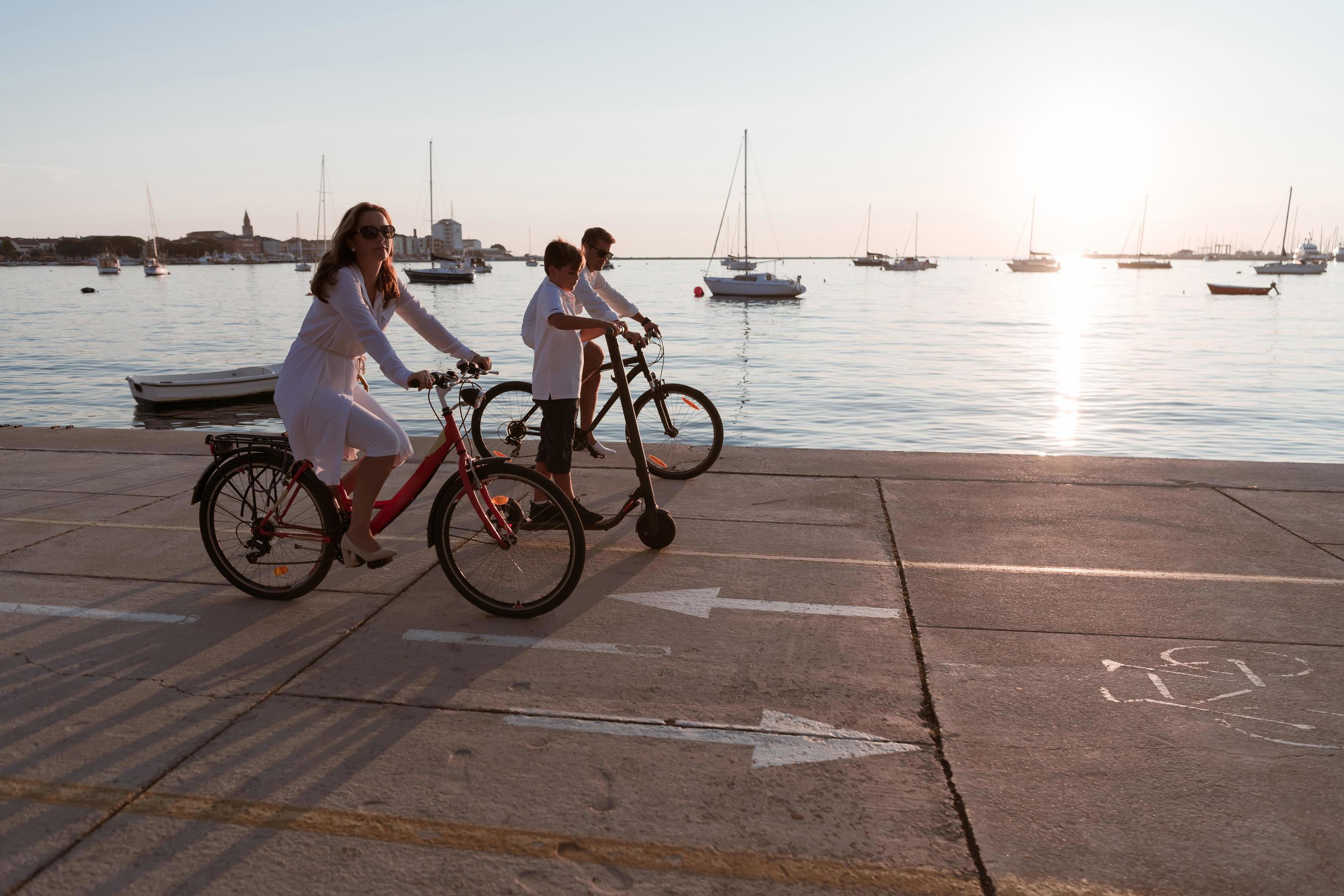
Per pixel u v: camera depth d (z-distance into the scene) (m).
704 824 2.65
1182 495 6.17
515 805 2.73
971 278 168.50
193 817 2.67
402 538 5.26
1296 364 32.47
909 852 2.53
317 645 3.86
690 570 4.79
